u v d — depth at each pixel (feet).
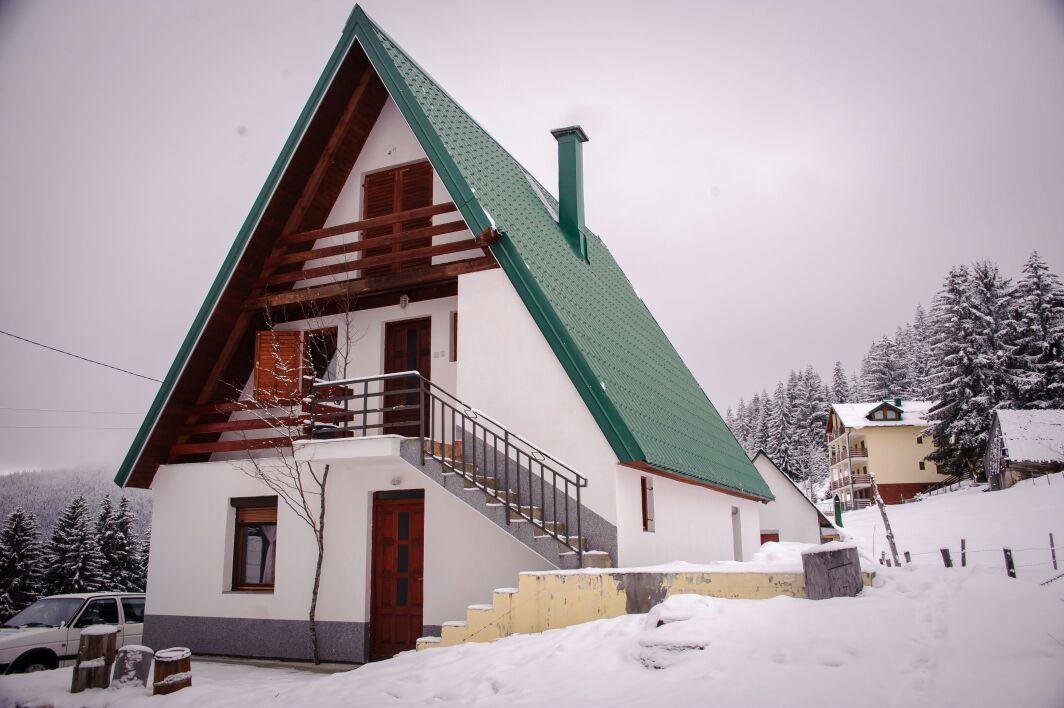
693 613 22.81
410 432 44.47
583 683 20.80
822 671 18.35
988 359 170.60
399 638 40.63
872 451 212.23
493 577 38.04
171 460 48.21
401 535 41.81
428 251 42.19
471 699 21.74
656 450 38.19
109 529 155.43
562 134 60.75
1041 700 15.21
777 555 37.88
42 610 41.96
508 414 38.14
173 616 45.44
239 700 25.62
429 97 46.70
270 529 45.68
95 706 25.98
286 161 45.14
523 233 43.45
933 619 21.49
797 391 334.03
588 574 28.09
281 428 46.09
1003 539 100.01
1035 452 143.43
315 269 45.47
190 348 46.09
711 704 17.37
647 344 62.08
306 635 41.88
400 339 46.75
